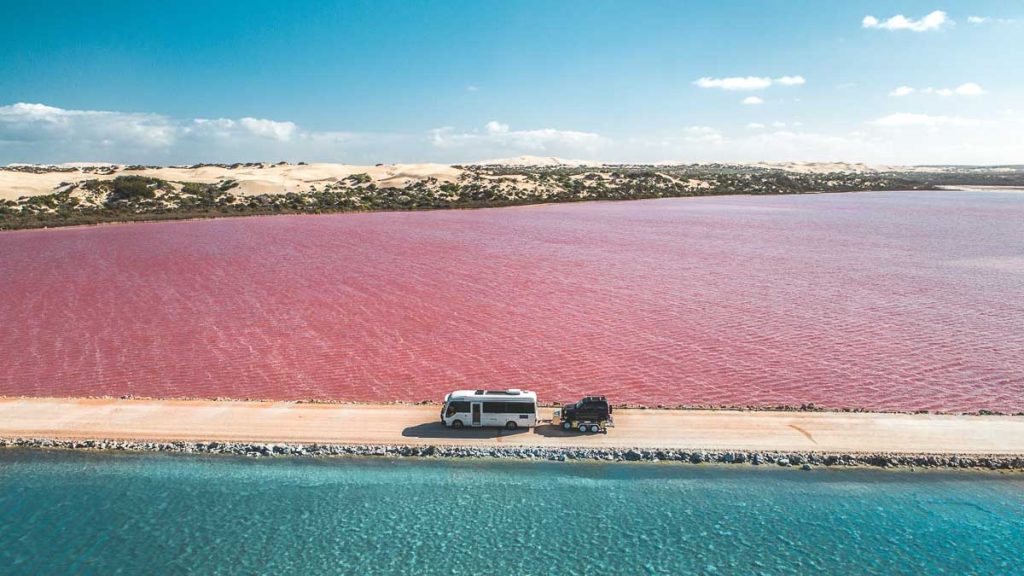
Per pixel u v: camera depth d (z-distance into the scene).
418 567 24.38
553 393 38.53
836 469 29.92
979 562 24.52
